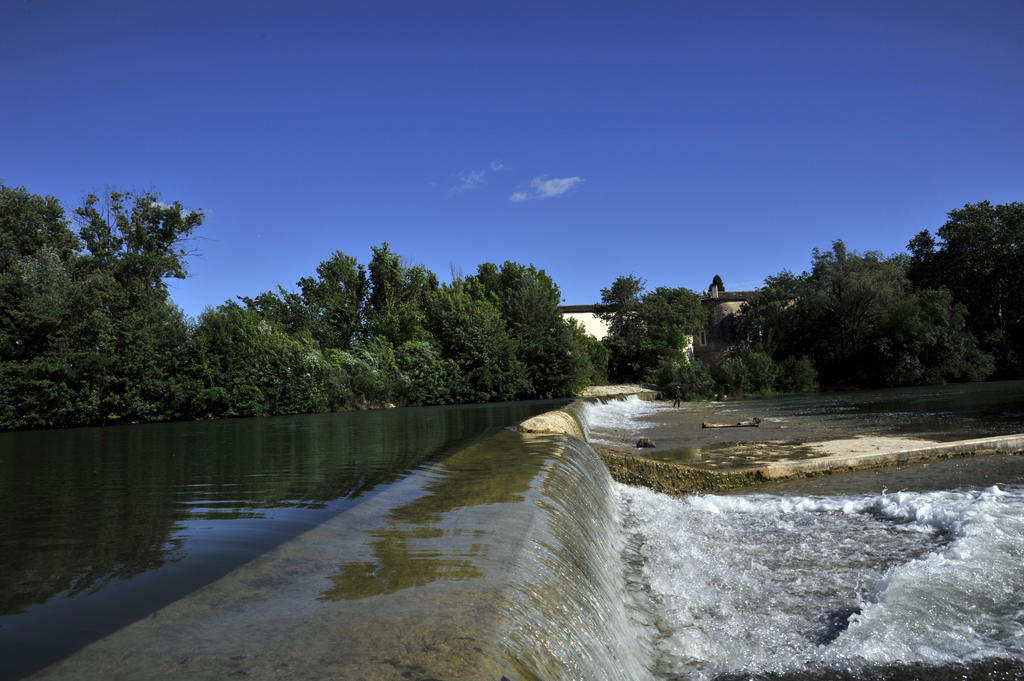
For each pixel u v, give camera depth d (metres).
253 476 8.75
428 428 17.67
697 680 4.00
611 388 55.44
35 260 30.08
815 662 4.25
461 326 43.97
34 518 6.23
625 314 68.75
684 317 67.69
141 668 2.47
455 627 2.77
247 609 3.13
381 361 39.16
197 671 2.39
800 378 54.56
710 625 4.94
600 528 6.95
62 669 2.51
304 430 19.12
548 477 6.93
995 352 56.00
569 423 15.34
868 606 5.16
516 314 48.66
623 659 4.04
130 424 27.69
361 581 3.52
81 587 3.81
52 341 27.64
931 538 7.40
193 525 5.52
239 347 32.12
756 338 66.81
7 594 3.70
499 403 39.06
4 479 9.54
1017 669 4.08
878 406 29.56
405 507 5.62
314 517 5.55
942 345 52.47
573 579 4.21
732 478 10.99
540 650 2.89
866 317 57.44
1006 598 5.27
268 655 2.52
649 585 5.82
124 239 39.00
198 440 16.66
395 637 2.67
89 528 5.65
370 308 49.97
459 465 8.20
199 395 29.84
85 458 12.79
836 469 11.75
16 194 34.91
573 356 47.44
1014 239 58.00
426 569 3.72
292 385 32.94
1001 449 12.62
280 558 4.09
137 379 28.94
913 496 9.20
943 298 54.00
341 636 2.70
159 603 3.34
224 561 4.18
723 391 52.56
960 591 5.42
